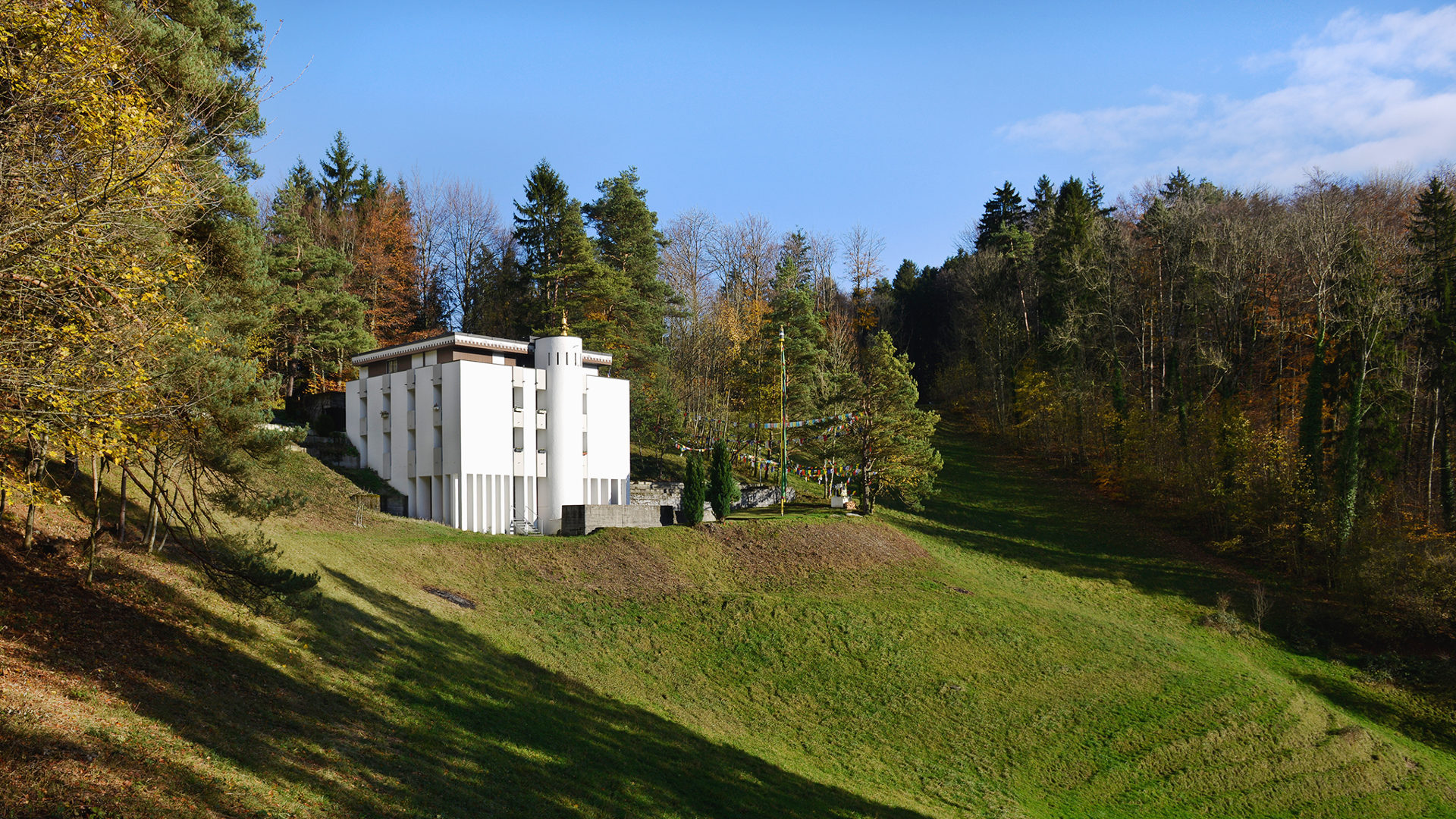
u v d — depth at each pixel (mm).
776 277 79875
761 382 59062
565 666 26531
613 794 17844
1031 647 34688
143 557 19984
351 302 56281
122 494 20188
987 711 29781
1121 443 60594
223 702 15234
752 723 26672
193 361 14914
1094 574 47531
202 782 11977
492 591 32031
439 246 81938
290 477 39781
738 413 61188
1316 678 36812
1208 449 53500
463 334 47188
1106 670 33531
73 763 10945
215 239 18891
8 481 13219
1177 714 30672
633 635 31078
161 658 15797
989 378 82562
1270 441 49031
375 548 32156
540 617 30672
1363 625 40062
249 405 16250
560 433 48094
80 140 11945
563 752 19297
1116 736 29109
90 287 12078
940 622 35875
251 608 18219
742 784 20953
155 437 14781
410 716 18422
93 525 17156
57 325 12320
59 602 16047
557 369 48500
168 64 16281
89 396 12266
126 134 12164
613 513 42219
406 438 48031
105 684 13797
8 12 11508
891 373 52625
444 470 45156
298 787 13141
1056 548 51688
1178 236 66688
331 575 26844
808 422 57438
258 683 16844
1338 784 28062
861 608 36062
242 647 18250
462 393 44719
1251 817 26016
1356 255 50250
